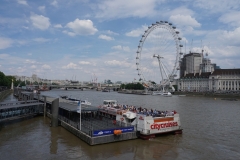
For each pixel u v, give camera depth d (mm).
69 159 31516
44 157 32250
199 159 32312
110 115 54531
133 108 51406
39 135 44281
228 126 56062
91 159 31531
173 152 34844
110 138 38312
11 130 48531
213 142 40938
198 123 59469
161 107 100188
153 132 41188
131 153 33969
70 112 54969
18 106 57188
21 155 33031
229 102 135000
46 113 67688
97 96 185750
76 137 42406
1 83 197375
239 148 37594
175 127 44469
